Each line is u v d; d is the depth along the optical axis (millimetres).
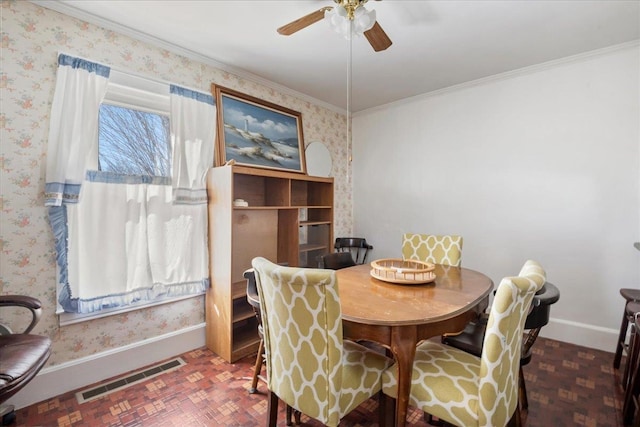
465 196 3211
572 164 2623
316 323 1165
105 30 2047
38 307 1590
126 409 1769
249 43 2326
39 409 1756
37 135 1813
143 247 2186
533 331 1572
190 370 2193
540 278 1214
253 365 2271
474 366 1353
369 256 4004
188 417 1710
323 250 3355
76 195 1882
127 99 2201
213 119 2564
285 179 2873
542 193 2768
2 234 1727
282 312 1235
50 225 1862
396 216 3758
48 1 1812
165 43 2295
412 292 1644
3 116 1716
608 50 2412
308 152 3518
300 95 3402
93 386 1979
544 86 2727
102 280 2010
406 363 1263
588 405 1803
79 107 1896
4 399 1187
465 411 1153
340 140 3992
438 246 2578
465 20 2029
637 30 2158
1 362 1284
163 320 2350
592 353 2447
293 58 2566
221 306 2389
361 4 1521
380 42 1772
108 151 2143
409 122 3609
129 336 2184
